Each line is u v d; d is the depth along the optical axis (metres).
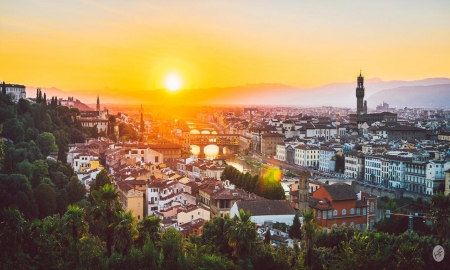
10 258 160.62
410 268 188.62
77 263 169.62
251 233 183.00
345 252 192.25
